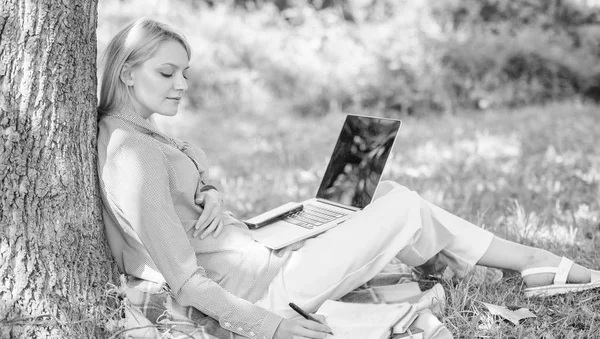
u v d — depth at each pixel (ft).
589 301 9.48
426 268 10.23
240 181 17.87
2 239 7.68
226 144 24.17
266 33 35.88
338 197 10.34
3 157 7.66
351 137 10.66
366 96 32.78
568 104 30.76
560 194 15.70
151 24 8.51
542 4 36.76
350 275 8.62
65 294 7.93
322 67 33.71
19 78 7.71
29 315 7.73
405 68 32.96
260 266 8.50
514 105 32.76
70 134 8.04
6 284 7.69
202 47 33.42
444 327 8.38
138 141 8.11
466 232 9.55
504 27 34.94
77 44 8.07
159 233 7.88
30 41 7.69
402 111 32.55
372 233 8.73
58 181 7.94
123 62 8.41
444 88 32.42
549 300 9.61
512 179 17.30
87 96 8.23
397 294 9.61
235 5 40.70
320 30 35.81
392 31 34.60
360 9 38.32
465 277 9.99
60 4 7.82
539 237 12.31
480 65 33.19
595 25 36.27
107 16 33.14
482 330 8.85
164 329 8.14
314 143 23.89
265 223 9.34
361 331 8.07
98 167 8.39
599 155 19.51
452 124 26.55
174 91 8.63
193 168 8.65
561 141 21.52
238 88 32.76
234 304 7.88
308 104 32.86
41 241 7.82
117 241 8.72
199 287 7.84
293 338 7.76
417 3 36.04
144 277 8.59
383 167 10.04
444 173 18.45
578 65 33.65
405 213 8.93
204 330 8.11
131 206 7.95
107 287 8.34
